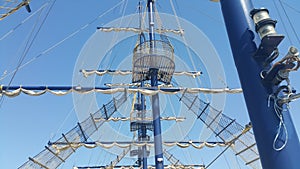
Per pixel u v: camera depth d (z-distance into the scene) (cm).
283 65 437
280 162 411
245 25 519
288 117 445
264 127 441
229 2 558
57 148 1845
